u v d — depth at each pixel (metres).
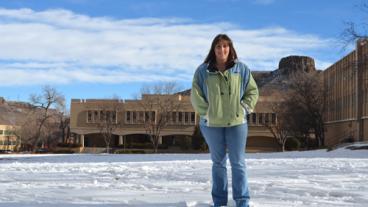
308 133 60.62
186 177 10.45
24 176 11.34
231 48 5.63
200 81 5.71
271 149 70.88
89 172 12.73
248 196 5.71
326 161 18.16
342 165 15.06
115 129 70.56
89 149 67.31
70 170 13.74
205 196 6.64
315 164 15.75
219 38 5.55
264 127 69.94
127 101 71.31
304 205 5.89
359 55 49.91
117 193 7.07
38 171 13.42
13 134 92.50
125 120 70.94
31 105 75.81
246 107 5.59
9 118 102.00
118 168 14.38
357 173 11.45
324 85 67.88
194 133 67.38
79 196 6.73
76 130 72.38
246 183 5.69
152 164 16.92
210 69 5.59
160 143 70.50
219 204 5.81
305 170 12.62
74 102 72.81
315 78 62.97
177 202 6.05
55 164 17.91
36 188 8.02
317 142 60.44
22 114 106.31
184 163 17.50
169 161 19.95
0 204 5.98
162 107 68.44
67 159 25.22
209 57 5.67
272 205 5.83
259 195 6.87
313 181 9.27
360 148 35.56
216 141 5.68
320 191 7.39
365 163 16.38
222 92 5.55
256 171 12.27
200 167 14.52
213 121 5.59
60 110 78.88
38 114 80.00
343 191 7.36
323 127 63.38
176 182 9.20
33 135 78.31
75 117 72.56
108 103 71.50
